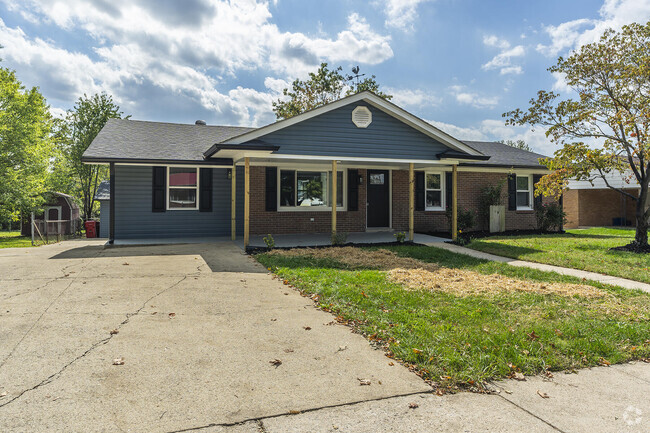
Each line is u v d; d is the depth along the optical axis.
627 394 3.38
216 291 6.66
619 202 24.53
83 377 3.41
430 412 2.97
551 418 2.93
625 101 12.00
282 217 15.09
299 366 3.76
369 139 12.59
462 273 8.31
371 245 12.48
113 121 16.83
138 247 12.11
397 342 4.31
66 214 24.86
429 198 16.91
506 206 17.62
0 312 5.27
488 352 4.06
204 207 14.73
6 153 23.05
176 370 3.61
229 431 2.65
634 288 7.18
